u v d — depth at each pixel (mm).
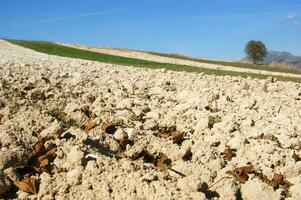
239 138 6969
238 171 5711
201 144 6453
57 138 6273
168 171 5617
